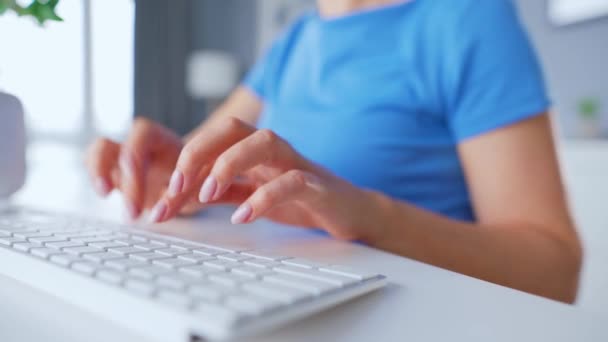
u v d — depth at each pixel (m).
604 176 1.53
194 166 0.38
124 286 0.22
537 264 0.46
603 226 1.53
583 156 1.60
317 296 0.22
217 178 0.36
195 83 3.60
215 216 0.59
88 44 3.30
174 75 3.69
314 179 0.39
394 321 0.23
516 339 0.21
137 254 0.28
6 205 0.58
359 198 0.43
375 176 0.65
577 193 1.61
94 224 0.42
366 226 0.43
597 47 1.90
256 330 0.18
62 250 0.29
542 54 2.10
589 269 1.56
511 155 0.57
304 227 0.49
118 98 3.48
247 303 0.19
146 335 0.21
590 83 1.94
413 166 0.66
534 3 2.12
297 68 0.83
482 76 0.62
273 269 0.26
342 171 0.66
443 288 0.28
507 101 0.60
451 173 0.66
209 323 0.18
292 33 0.95
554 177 0.56
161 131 0.59
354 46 0.73
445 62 0.65
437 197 0.66
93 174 0.57
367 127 0.67
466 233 0.46
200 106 3.89
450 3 0.67
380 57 0.71
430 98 0.66
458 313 0.24
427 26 0.68
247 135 0.40
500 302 0.26
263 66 1.01
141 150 0.54
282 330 0.22
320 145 0.69
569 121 2.02
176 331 0.18
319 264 0.28
